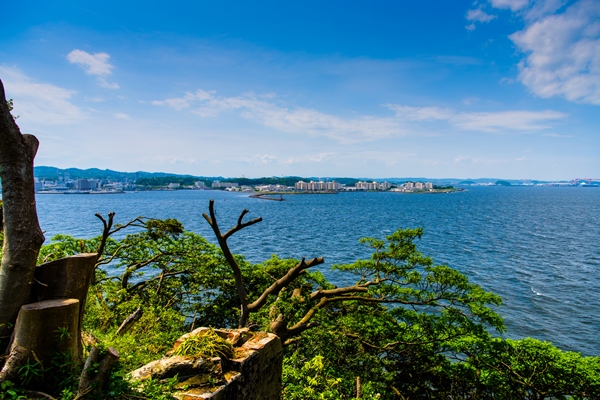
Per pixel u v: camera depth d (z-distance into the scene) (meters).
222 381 6.44
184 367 6.43
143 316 15.31
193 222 122.62
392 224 121.44
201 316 23.92
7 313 6.12
